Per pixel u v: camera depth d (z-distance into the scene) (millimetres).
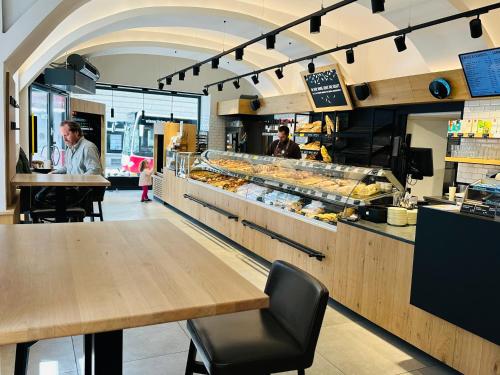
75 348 2619
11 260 1507
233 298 1238
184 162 7270
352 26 6832
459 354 2391
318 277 3627
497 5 3670
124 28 7109
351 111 7805
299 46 7590
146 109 11195
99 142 9930
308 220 3770
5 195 3273
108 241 1836
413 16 5195
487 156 4875
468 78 4840
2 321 1010
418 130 6938
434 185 6992
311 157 8297
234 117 11586
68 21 6441
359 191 3422
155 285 1315
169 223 2270
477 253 2162
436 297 2418
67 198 4332
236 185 5453
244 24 6871
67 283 1297
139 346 2719
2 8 3145
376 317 2992
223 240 5684
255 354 1547
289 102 9070
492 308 2096
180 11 6121
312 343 1601
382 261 2922
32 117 7074
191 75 11180
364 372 2521
